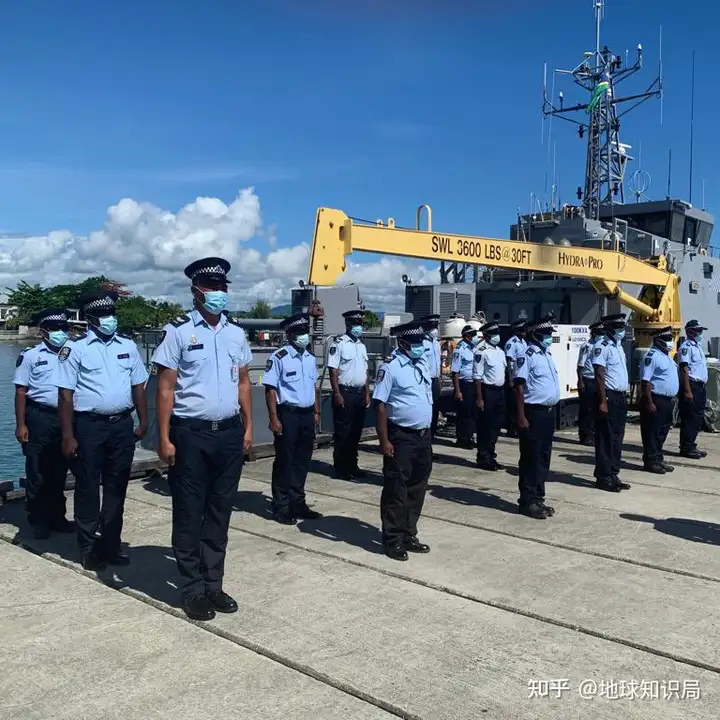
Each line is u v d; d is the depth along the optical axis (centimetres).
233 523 656
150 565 534
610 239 1468
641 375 916
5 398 1812
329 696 348
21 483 738
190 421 439
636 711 338
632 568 541
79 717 327
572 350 1273
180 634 416
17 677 364
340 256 761
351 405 835
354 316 840
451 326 1321
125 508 698
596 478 812
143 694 348
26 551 571
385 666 377
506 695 350
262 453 953
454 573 524
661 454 917
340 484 823
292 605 460
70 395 517
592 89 1991
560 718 330
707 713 337
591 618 445
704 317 1773
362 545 589
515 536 621
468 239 888
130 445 532
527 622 439
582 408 1100
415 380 554
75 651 393
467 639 412
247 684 358
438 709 336
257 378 1029
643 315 1330
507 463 964
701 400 1011
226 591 485
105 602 464
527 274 1650
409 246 820
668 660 390
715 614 454
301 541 600
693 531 639
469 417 1071
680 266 1694
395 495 555
